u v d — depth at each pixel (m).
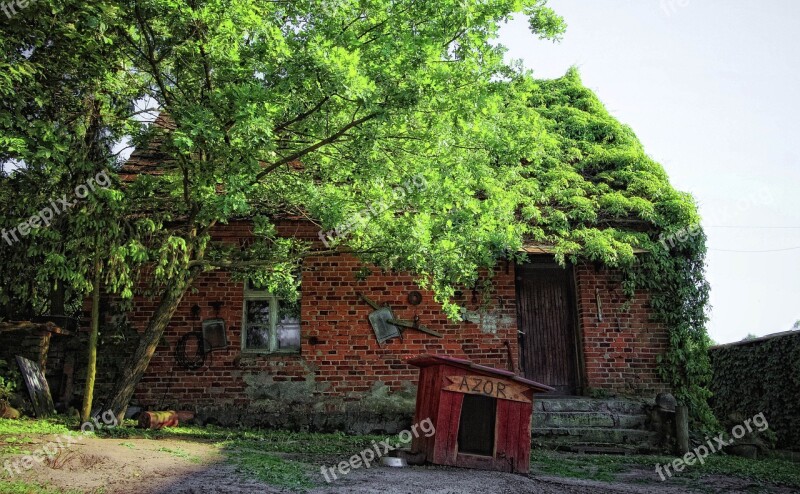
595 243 11.71
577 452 10.39
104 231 8.09
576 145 14.49
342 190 9.48
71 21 7.16
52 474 5.99
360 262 12.50
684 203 12.62
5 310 11.48
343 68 7.00
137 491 5.58
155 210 9.62
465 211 9.52
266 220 10.07
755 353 13.05
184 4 7.23
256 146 7.58
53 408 10.96
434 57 7.82
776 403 12.32
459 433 7.63
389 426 11.77
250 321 12.52
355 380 12.10
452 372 7.60
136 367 9.73
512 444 7.60
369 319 12.31
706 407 12.13
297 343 12.48
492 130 9.19
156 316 9.88
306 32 7.68
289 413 11.86
